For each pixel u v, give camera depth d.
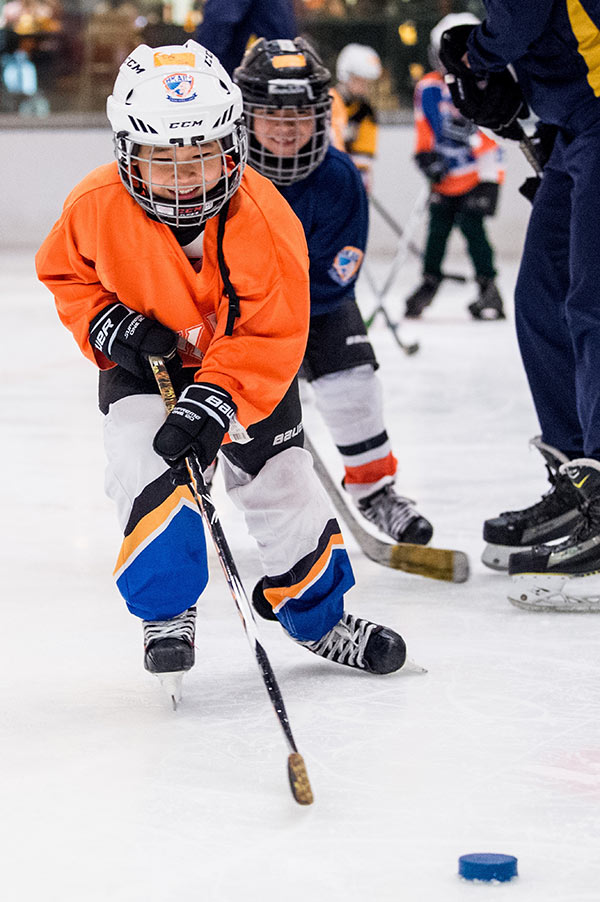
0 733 4.02
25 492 7.63
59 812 3.42
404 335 14.84
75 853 3.17
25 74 21.33
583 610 5.39
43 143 21.45
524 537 5.95
